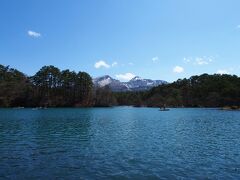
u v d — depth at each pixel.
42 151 33.34
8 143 39.44
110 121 82.56
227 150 34.12
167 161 27.86
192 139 43.69
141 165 26.14
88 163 26.89
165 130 56.91
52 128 60.94
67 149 34.72
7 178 21.73
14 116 105.12
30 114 119.06
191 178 21.92
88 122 78.25
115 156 30.28
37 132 53.03
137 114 124.56
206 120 86.75
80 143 39.56
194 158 29.34
